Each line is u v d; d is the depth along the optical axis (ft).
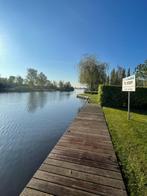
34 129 26.55
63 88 229.66
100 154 11.91
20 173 13.21
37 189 7.73
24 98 85.81
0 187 11.36
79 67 103.96
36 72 193.98
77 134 16.93
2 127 27.71
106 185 8.20
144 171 9.73
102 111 33.83
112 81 161.68
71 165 10.14
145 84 71.20
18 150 17.95
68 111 45.44
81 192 7.63
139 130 18.75
